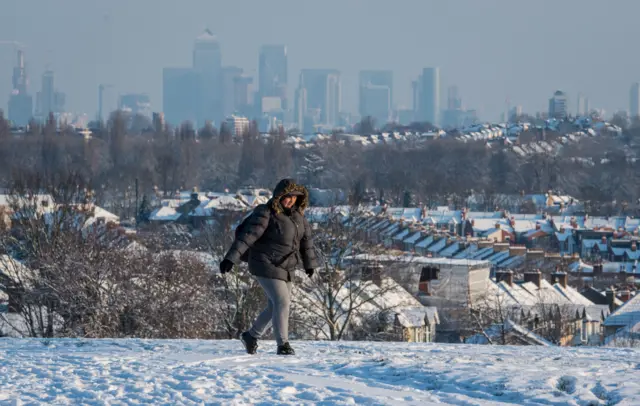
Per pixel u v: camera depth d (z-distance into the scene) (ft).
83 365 97.25
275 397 76.64
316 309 315.58
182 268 295.69
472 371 87.10
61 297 276.00
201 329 285.23
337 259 297.33
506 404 74.38
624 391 76.23
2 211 395.55
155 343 122.72
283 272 101.76
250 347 104.94
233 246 99.30
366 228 353.51
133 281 284.20
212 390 80.23
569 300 528.22
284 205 101.71
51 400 77.10
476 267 481.87
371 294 362.94
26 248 342.85
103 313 272.72
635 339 453.17
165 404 74.28
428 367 89.86
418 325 371.76
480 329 358.64
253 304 295.28
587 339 470.80
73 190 421.59
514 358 100.89
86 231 371.97
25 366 97.55
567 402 73.46
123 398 77.51
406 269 478.59
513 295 499.92
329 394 77.66
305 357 100.99
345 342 127.03
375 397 76.07
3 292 335.26
